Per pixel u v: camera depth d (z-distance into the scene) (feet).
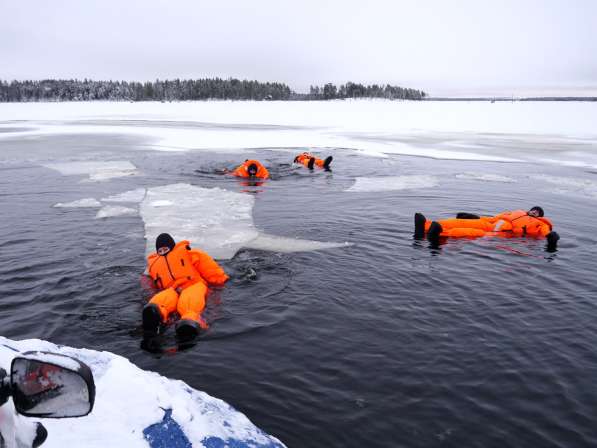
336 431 10.12
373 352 13.29
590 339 14.20
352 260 20.70
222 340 13.93
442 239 24.09
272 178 42.37
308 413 10.69
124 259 20.53
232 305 16.17
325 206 31.42
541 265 20.52
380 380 11.98
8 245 22.24
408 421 10.47
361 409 10.84
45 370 4.09
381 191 37.06
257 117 142.51
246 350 13.38
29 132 88.69
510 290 17.74
